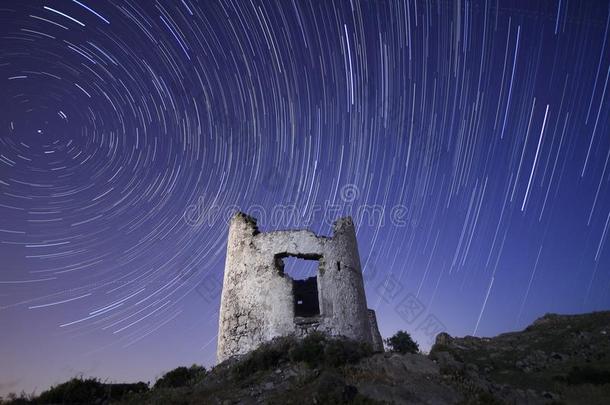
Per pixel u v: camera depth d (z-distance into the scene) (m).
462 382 12.06
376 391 10.51
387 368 12.13
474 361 20.97
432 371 12.45
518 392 12.89
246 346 14.17
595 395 13.62
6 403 11.70
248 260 15.70
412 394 10.68
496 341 24.94
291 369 11.98
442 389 11.30
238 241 16.44
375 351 13.77
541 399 12.59
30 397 12.15
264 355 12.62
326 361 12.27
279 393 10.59
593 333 23.34
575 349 21.16
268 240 15.84
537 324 28.44
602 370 17.02
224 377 12.41
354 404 9.66
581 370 17.33
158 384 13.48
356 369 11.97
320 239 15.94
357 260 16.86
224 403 10.37
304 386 10.80
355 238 17.55
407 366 12.52
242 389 11.23
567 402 12.82
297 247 15.65
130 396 12.23
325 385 10.28
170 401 11.00
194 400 10.95
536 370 18.88
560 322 27.56
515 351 22.14
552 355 20.70
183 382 13.47
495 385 12.91
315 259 16.00
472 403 10.70
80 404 11.86
